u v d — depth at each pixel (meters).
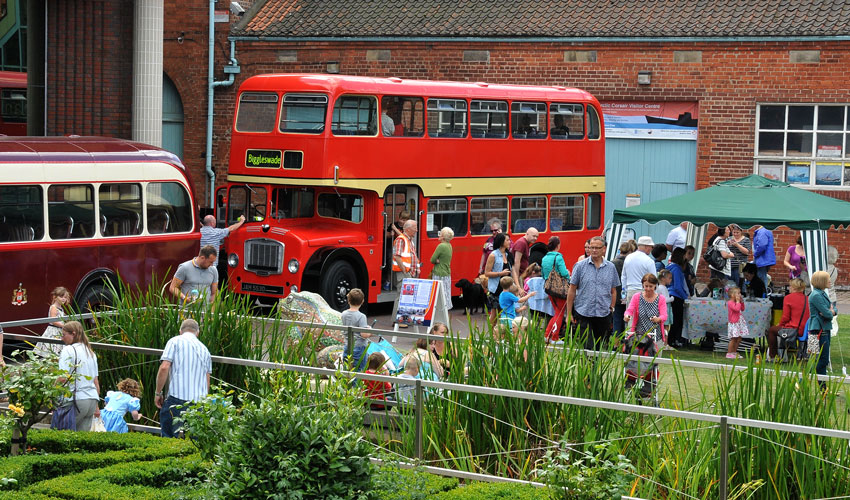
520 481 12.94
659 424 13.68
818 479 12.16
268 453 9.70
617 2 39.47
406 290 24.05
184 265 20.83
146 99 33.34
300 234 27.59
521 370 13.99
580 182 33.72
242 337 16.38
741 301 23.28
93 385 15.02
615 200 39.03
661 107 38.22
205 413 11.02
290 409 9.91
